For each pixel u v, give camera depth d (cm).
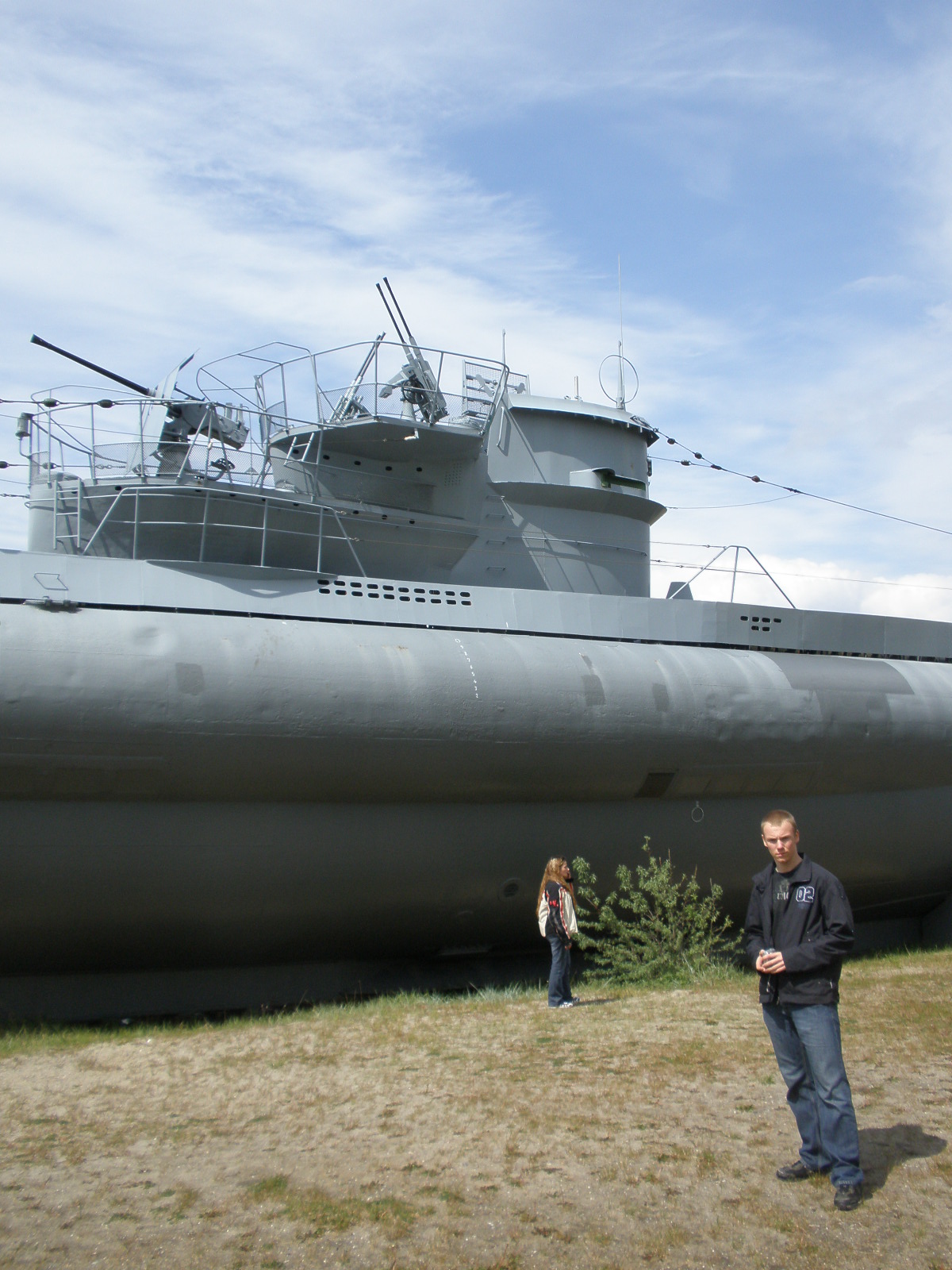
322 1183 545
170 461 1266
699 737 1328
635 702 1291
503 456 1479
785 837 513
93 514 1258
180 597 1164
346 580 1274
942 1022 832
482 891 1253
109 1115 672
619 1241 471
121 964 1142
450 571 1416
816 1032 505
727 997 1007
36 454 1299
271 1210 511
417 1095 695
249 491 1248
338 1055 820
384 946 1262
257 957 1202
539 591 1380
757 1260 450
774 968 508
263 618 1195
